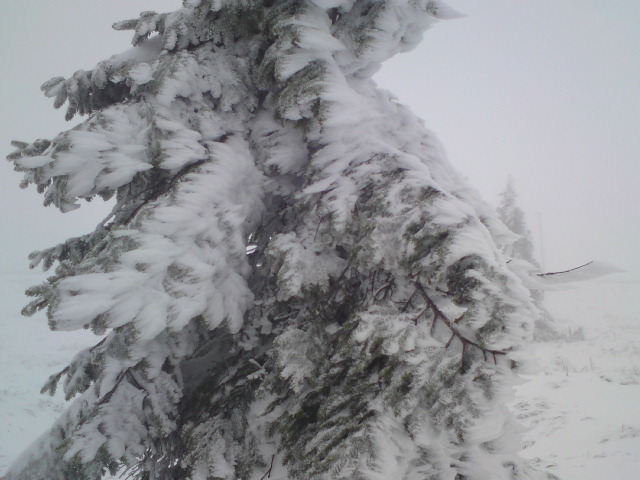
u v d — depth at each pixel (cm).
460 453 241
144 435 291
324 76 314
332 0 329
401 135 354
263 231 382
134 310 248
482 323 199
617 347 1650
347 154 326
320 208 301
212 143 336
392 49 368
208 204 303
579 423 905
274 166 363
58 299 240
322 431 232
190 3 336
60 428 323
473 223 240
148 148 313
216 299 289
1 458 1005
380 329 240
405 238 253
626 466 643
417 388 211
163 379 309
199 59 357
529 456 798
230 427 305
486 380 200
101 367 290
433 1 337
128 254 260
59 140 301
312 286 295
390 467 200
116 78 338
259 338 345
